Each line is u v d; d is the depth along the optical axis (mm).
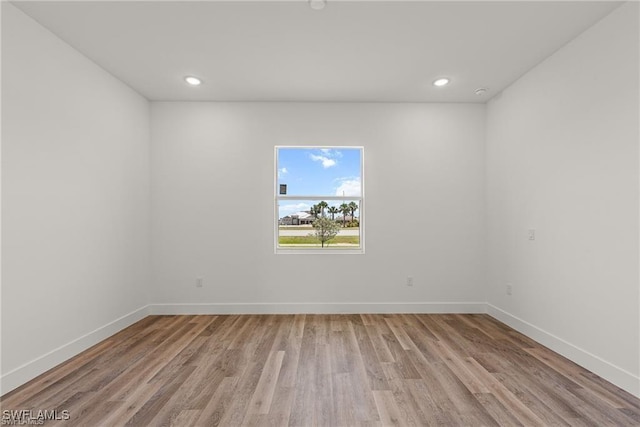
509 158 3414
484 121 3934
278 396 2027
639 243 2006
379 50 2734
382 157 3922
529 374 2311
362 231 3973
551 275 2783
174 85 3438
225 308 3854
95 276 2932
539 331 2920
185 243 3863
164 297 3857
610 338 2203
